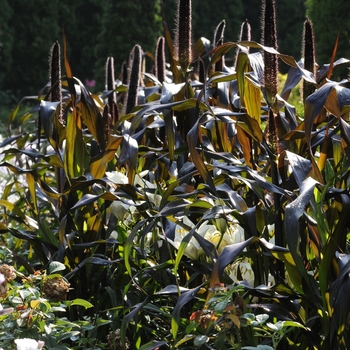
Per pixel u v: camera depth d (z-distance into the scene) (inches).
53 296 89.1
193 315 77.0
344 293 76.4
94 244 102.7
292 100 295.6
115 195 99.7
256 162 106.8
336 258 82.7
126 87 151.5
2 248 119.4
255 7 943.7
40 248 114.2
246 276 93.7
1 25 788.6
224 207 88.8
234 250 76.6
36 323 84.4
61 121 114.3
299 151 99.7
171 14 777.6
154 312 106.3
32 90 842.8
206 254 93.4
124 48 665.6
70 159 110.8
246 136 98.3
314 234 84.3
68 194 111.0
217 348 77.9
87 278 110.0
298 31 924.0
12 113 161.0
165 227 100.2
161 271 101.0
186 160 110.3
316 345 83.0
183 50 110.7
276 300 85.4
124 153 102.1
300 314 84.3
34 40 837.8
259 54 95.8
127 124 129.5
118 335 95.0
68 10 867.4
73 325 88.4
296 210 73.9
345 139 81.2
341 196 80.8
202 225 97.0
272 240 96.4
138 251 101.0
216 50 94.3
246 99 95.9
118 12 666.2
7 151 112.1
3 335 83.4
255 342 87.0
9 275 88.1
